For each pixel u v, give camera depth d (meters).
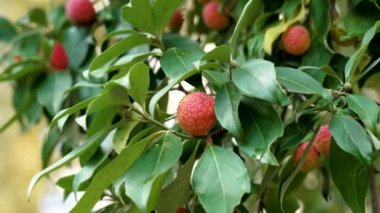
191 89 0.55
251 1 0.46
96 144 0.48
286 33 0.54
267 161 0.42
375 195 0.54
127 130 0.47
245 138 0.43
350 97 0.45
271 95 0.41
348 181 0.49
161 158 0.42
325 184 0.56
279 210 0.54
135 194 0.41
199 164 0.42
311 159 0.50
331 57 0.53
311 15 0.53
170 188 0.44
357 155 0.43
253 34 0.56
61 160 0.45
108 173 0.43
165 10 0.52
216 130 0.46
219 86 0.45
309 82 0.44
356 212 0.49
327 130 0.50
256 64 0.42
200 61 0.43
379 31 0.48
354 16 0.53
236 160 0.42
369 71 0.53
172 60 0.49
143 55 0.51
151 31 0.53
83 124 0.49
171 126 0.52
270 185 0.54
